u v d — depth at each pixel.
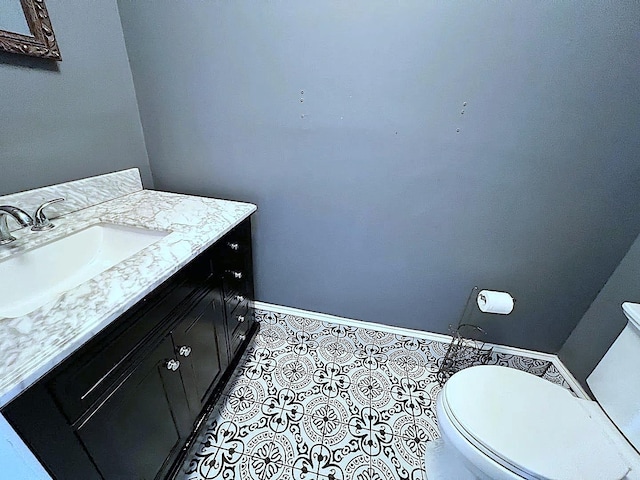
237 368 1.37
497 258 1.29
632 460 0.81
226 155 1.32
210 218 1.06
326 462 1.08
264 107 1.18
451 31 0.94
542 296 1.33
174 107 1.26
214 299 1.04
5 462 0.52
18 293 0.78
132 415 0.71
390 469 1.06
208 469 1.04
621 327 1.13
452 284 1.39
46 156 0.96
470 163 1.12
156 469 0.86
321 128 1.17
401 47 0.99
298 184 1.31
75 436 0.56
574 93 0.95
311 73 1.08
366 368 1.47
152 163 1.42
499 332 1.47
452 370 1.46
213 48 1.11
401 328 1.58
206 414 1.10
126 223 1.00
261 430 1.17
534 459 0.75
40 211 0.88
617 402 0.90
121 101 1.21
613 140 0.99
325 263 1.48
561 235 1.18
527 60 0.93
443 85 1.02
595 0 0.83
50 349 0.49
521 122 1.02
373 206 1.28
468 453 0.81
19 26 0.81
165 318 0.78
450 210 1.22
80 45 1.00
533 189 1.12
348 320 1.63
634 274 1.10
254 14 1.03
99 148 1.15
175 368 0.84
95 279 0.67
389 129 1.12
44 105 0.93
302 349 1.55
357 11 0.96
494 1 0.88
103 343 0.59
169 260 0.77
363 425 1.21
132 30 1.14
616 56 0.88
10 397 0.43
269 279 1.61
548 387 0.96
